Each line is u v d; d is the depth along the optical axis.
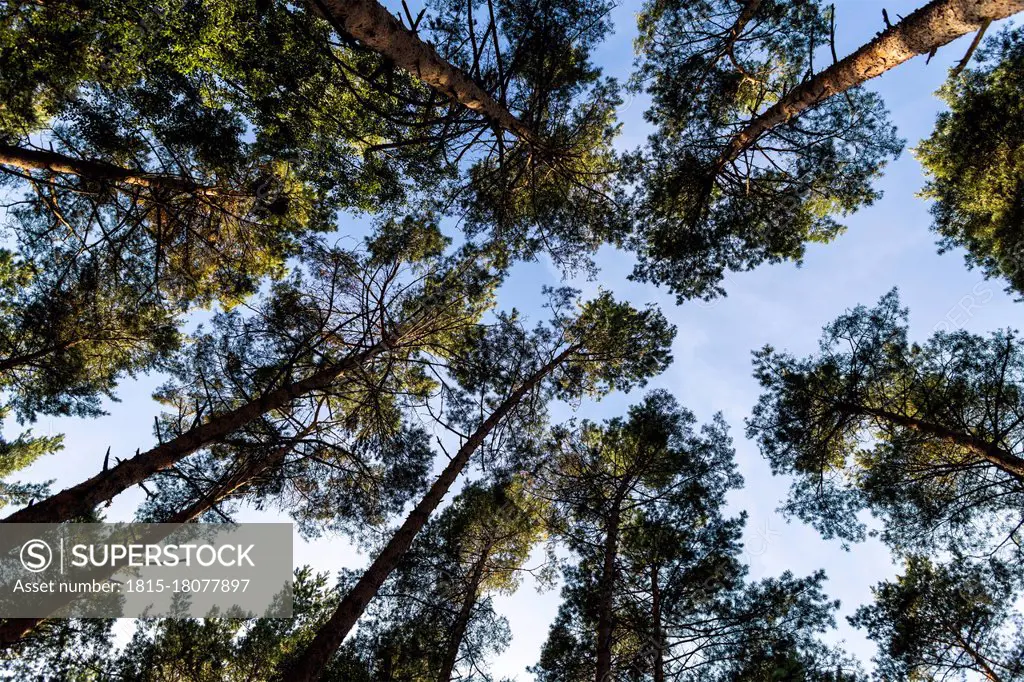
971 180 9.92
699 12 8.12
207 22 5.78
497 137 5.87
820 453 10.30
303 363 8.80
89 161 6.72
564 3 6.71
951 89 10.03
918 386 9.68
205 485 8.55
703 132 8.83
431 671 9.26
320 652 5.86
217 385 8.48
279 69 6.78
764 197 8.58
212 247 8.42
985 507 9.25
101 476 5.41
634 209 9.12
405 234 9.67
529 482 11.24
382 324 8.68
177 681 7.66
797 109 6.92
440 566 10.43
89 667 7.41
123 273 8.41
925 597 9.32
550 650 9.77
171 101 7.41
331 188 8.42
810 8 7.72
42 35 6.57
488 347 10.44
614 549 9.75
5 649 7.00
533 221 8.68
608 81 7.90
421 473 9.89
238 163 7.93
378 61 7.27
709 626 9.12
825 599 8.73
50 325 8.51
